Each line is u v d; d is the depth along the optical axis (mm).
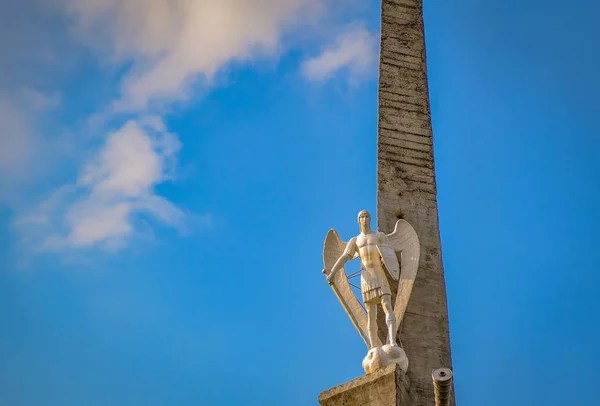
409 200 28172
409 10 32906
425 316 25672
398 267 23031
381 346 21938
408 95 30578
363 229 23250
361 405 20141
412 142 29469
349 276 23406
